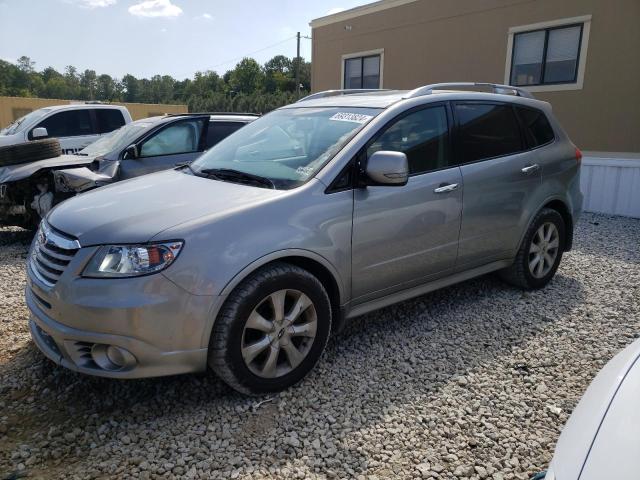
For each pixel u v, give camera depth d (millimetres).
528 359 3471
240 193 3066
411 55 15164
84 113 9625
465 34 13797
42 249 2945
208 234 2703
